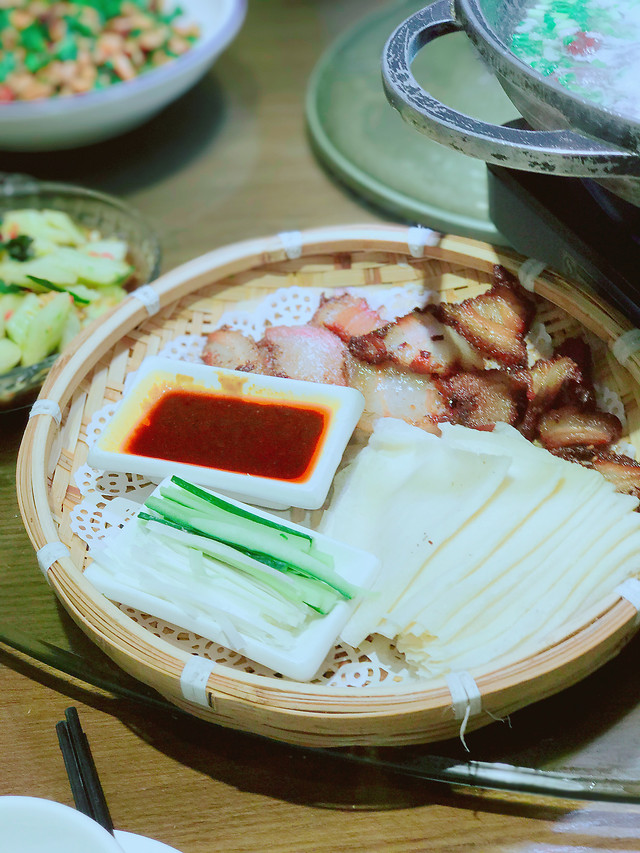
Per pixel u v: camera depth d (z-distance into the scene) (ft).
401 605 1.08
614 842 1.01
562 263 1.37
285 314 1.51
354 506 1.23
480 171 1.88
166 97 2.00
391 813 1.05
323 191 1.96
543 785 1.03
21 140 1.96
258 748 1.11
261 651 1.06
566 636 0.99
